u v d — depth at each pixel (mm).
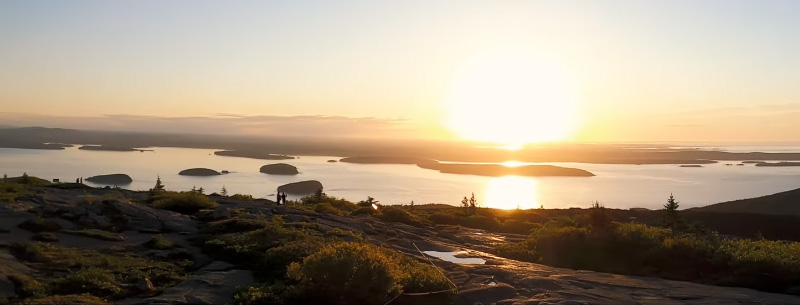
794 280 11641
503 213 37000
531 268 12977
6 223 14148
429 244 16500
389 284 9570
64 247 12242
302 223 16531
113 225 14883
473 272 11977
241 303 9000
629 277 12297
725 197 116812
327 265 9477
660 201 109750
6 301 8609
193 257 12289
